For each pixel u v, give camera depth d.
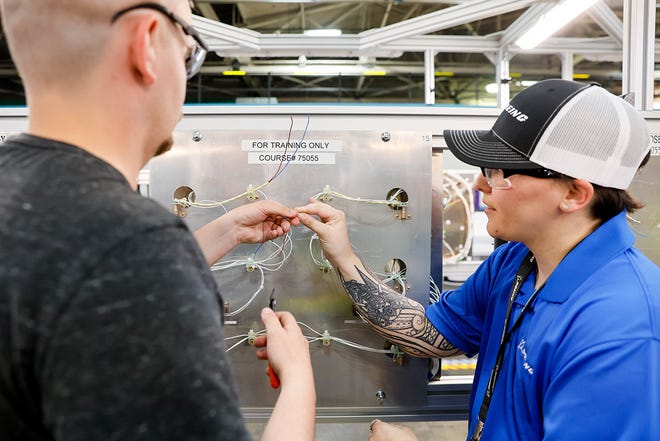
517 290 0.70
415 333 0.84
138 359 0.28
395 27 2.09
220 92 5.08
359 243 0.90
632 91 1.08
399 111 0.93
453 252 1.30
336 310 0.92
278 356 0.61
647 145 0.60
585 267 0.58
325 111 0.92
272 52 2.26
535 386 0.58
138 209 0.32
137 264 0.29
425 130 0.93
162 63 0.39
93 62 0.34
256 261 0.90
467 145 0.67
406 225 0.91
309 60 4.02
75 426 0.27
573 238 0.62
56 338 0.27
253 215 0.82
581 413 0.48
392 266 0.93
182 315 0.30
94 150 0.35
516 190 0.61
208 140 0.88
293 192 0.89
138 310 0.29
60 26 0.33
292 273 0.91
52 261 0.28
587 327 0.52
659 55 2.23
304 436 0.49
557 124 0.57
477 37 2.64
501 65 2.68
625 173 0.58
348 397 0.93
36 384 0.29
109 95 0.36
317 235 0.86
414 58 4.06
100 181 0.33
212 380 0.31
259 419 0.92
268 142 0.89
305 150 0.89
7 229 0.29
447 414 0.96
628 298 0.51
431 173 0.91
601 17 2.12
